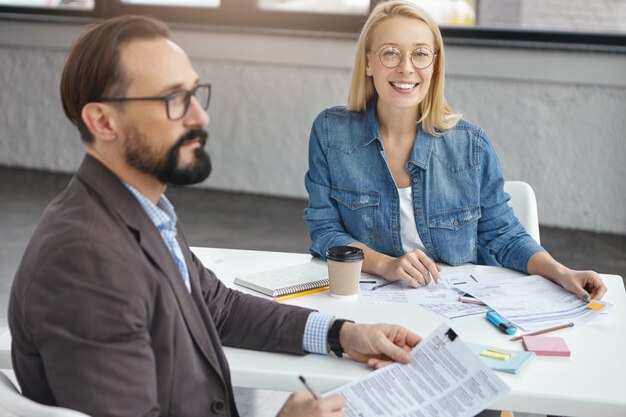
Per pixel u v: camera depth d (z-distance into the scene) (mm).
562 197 5203
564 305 1771
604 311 1743
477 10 5203
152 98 1291
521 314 1712
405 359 1464
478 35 5176
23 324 1244
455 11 5234
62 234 1223
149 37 1309
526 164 5227
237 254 2129
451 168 2146
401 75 2062
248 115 5715
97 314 1188
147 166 1325
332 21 5430
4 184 5805
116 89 1292
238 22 5578
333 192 2201
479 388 1370
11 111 6195
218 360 1411
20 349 1272
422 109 2137
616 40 4992
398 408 1363
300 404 1315
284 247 4664
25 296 1207
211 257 2098
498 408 1394
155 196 1393
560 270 1909
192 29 5617
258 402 2801
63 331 1183
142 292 1246
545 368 1470
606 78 4969
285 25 5504
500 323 1649
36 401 1292
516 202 2316
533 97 5137
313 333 1538
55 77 6051
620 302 1819
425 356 1466
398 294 1846
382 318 1696
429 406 1362
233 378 1485
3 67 6145
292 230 5000
